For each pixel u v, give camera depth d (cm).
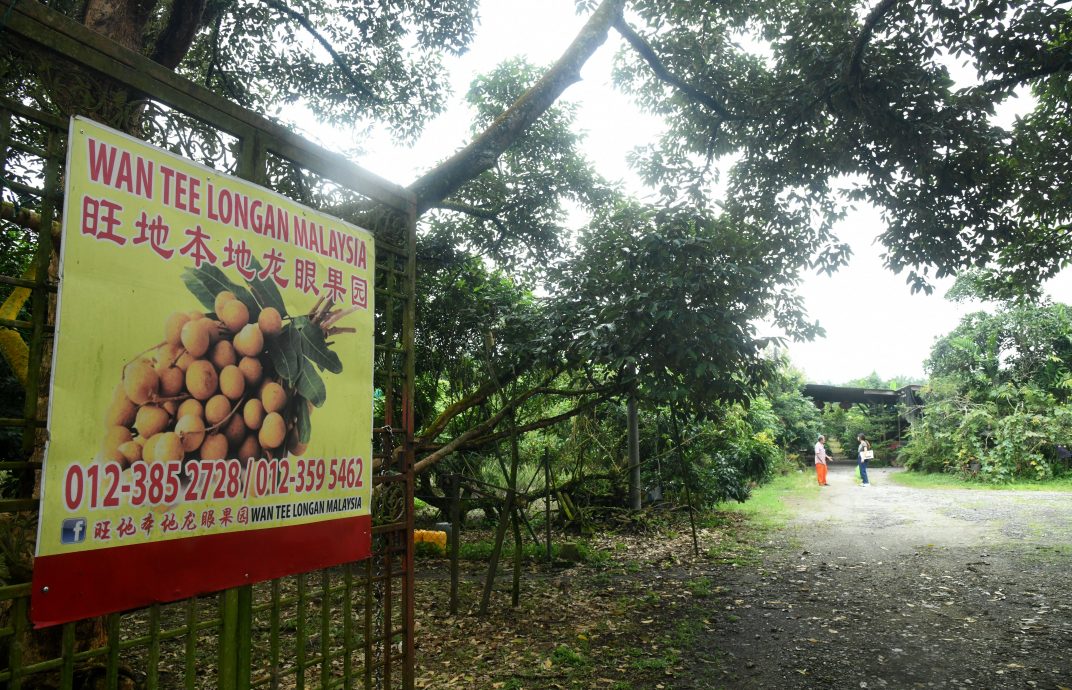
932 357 2683
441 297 917
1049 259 1104
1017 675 457
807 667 486
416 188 660
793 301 702
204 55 968
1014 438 1973
